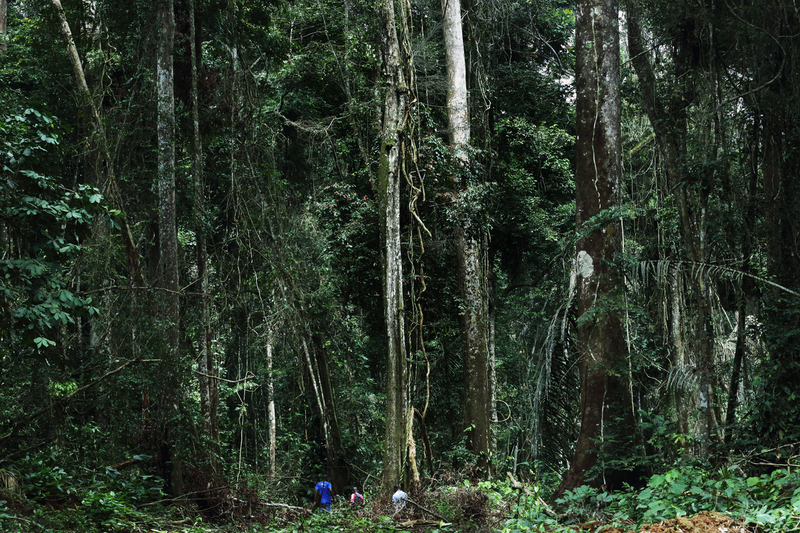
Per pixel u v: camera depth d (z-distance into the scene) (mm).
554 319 14398
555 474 16594
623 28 15445
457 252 19078
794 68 11266
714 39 12492
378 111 18734
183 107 17969
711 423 11953
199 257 17156
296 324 19719
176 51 17281
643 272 12312
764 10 11641
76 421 13062
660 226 17625
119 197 15430
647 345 17500
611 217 12547
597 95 13188
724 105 12117
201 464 14164
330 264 19094
